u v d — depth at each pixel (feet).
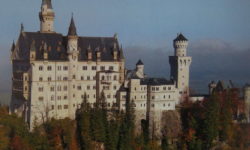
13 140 632.38
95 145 647.97
